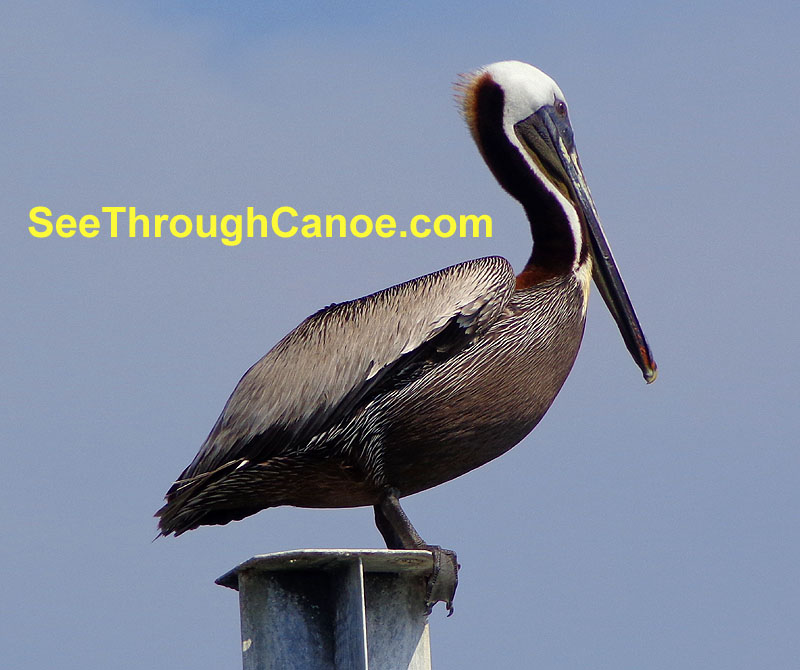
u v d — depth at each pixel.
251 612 8.64
